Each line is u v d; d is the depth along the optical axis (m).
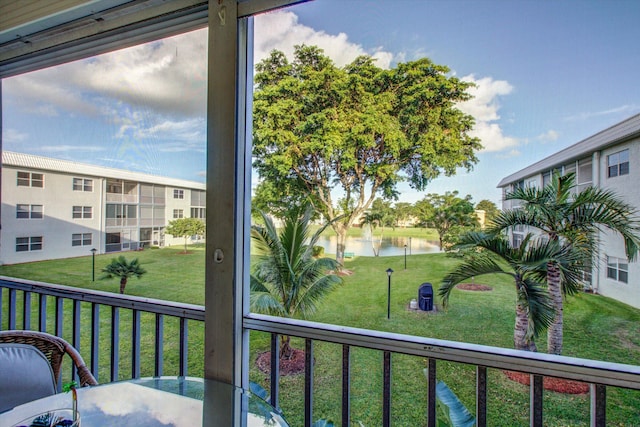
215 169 1.19
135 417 0.89
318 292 3.38
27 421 0.79
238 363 1.18
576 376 0.80
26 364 1.08
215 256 1.19
